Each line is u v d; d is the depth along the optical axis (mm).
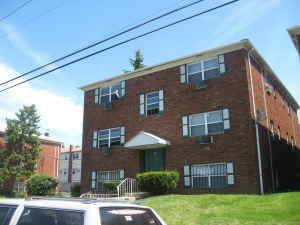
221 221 11820
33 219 4902
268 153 20750
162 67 23578
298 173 28344
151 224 5254
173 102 22500
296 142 30375
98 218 4477
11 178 38250
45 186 26938
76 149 57500
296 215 11617
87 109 28094
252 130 18922
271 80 24844
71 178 55938
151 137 21781
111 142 25703
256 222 11258
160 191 19688
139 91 24641
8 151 37469
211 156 20016
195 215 13102
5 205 5402
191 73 22078
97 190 25625
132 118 24594
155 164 22844
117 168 24672
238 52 20344
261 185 18156
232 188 18859
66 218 4613
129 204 5164
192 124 21328
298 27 17734
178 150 21547
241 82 19844
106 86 27188
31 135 38344
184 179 20812
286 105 28734
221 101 20344
